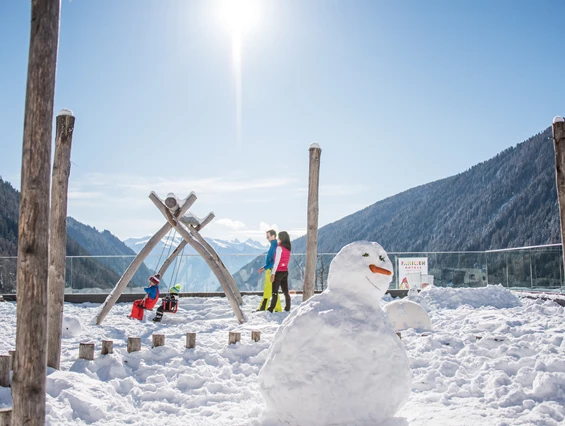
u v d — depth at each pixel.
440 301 12.91
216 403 5.06
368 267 4.26
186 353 6.73
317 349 3.85
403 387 3.94
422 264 17.86
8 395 4.73
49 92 3.63
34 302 3.47
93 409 4.64
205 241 13.18
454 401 4.87
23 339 3.45
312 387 3.75
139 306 10.73
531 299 13.50
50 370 5.59
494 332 7.76
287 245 11.52
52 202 6.12
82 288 15.58
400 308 8.73
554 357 5.80
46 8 3.66
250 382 5.72
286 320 4.22
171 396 5.26
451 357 6.46
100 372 5.83
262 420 4.06
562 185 6.96
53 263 5.88
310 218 10.23
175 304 10.93
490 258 17.86
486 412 4.48
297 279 17.47
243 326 9.38
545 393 4.87
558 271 14.64
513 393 4.85
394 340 4.02
